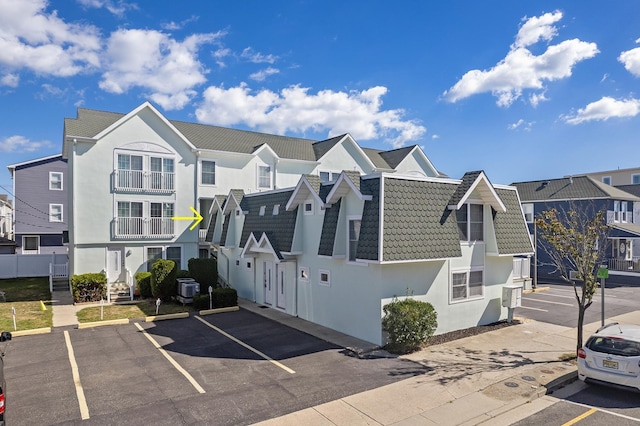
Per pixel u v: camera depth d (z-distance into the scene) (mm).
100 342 13242
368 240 12570
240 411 8312
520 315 17422
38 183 33906
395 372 10570
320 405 8617
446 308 14414
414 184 13531
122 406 8523
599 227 12234
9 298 20938
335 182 13859
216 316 17000
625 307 19641
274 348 12625
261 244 18047
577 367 10453
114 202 23031
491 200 15281
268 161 29297
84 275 20047
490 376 10289
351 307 13914
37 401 8766
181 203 25219
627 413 8422
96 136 22453
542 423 7992
